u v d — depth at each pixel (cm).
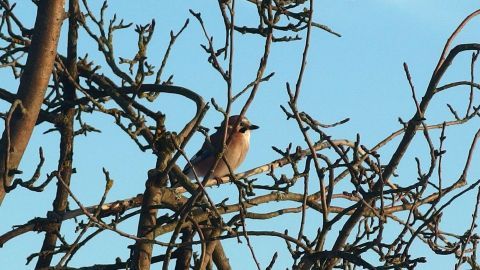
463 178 1127
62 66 1130
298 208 1262
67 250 1052
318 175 1098
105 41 1201
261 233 1051
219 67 917
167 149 1129
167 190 1141
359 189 1124
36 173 955
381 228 1085
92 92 1215
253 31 1068
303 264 1084
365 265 1035
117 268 1096
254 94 941
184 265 1163
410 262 1049
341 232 1166
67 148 1191
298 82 1001
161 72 1184
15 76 1230
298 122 1038
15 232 1084
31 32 1210
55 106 1209
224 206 1188
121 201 1133
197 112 1141
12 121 1003
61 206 1150
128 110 1155
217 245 1243
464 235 1219
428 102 1139
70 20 1220
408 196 1302
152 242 998
